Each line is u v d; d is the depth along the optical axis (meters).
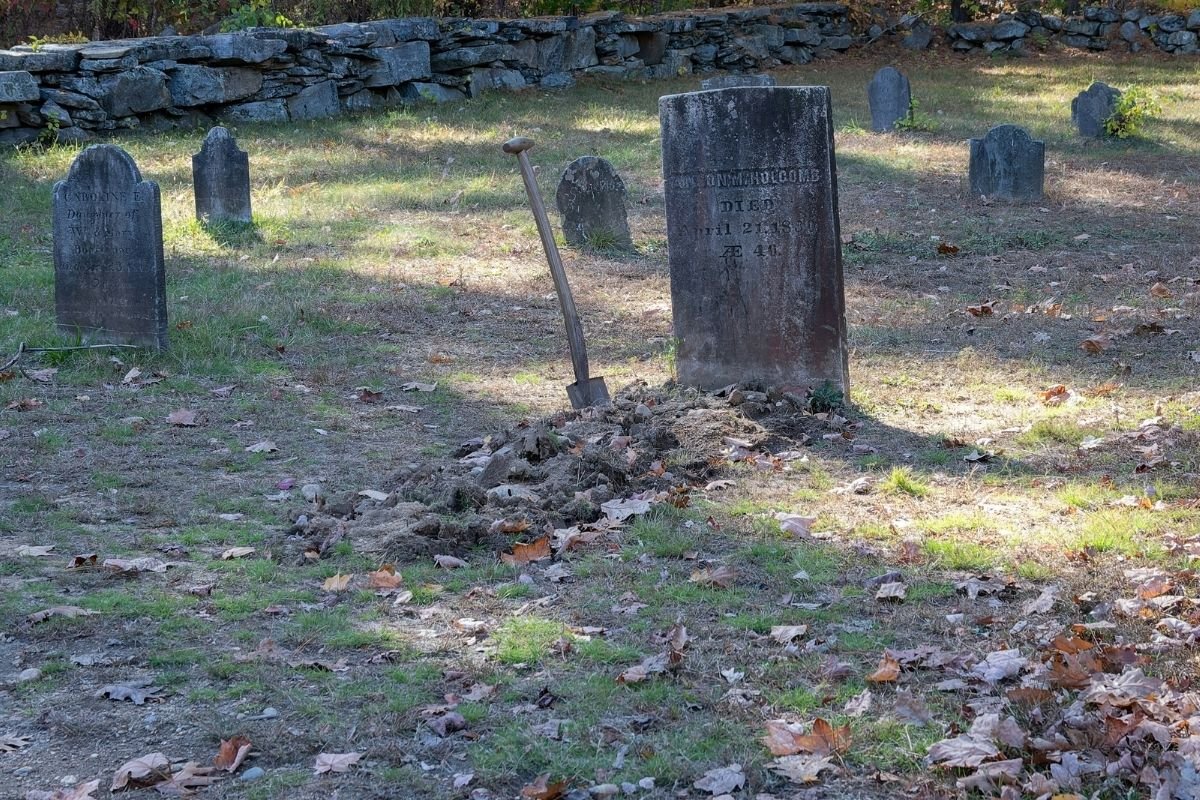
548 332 9.70
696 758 3.56
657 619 4.53
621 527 5.48
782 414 7.11
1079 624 4.28
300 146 17.64
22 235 12.51
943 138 19.11
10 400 7.55
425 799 3.41
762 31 27.64
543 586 4.88
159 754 3.59
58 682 4.07
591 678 4.05
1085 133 19.39
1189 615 4.31
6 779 3.50
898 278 11.59
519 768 3.54
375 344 9.27
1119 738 3.50
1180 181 16.02
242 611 4.63
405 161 16.84
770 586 4.83
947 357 8.66
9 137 17.39
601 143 18.31
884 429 7.01
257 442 6.93
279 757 3.62
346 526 5.47
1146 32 29.36
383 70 21.27
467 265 11.97
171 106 18.83
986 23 29.62
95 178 8.53
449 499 5.57
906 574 4.87
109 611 4.60
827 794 3.39
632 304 10.66
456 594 4.82
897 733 3.66
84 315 8.80
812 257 7.26
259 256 12.08
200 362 8.46
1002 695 3.85
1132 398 7.50
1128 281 11.15
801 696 3.88
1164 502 5.61
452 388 8.16
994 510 5.63
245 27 20.66
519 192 15.12
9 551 5.21
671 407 7.07
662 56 26.03
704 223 7.35
